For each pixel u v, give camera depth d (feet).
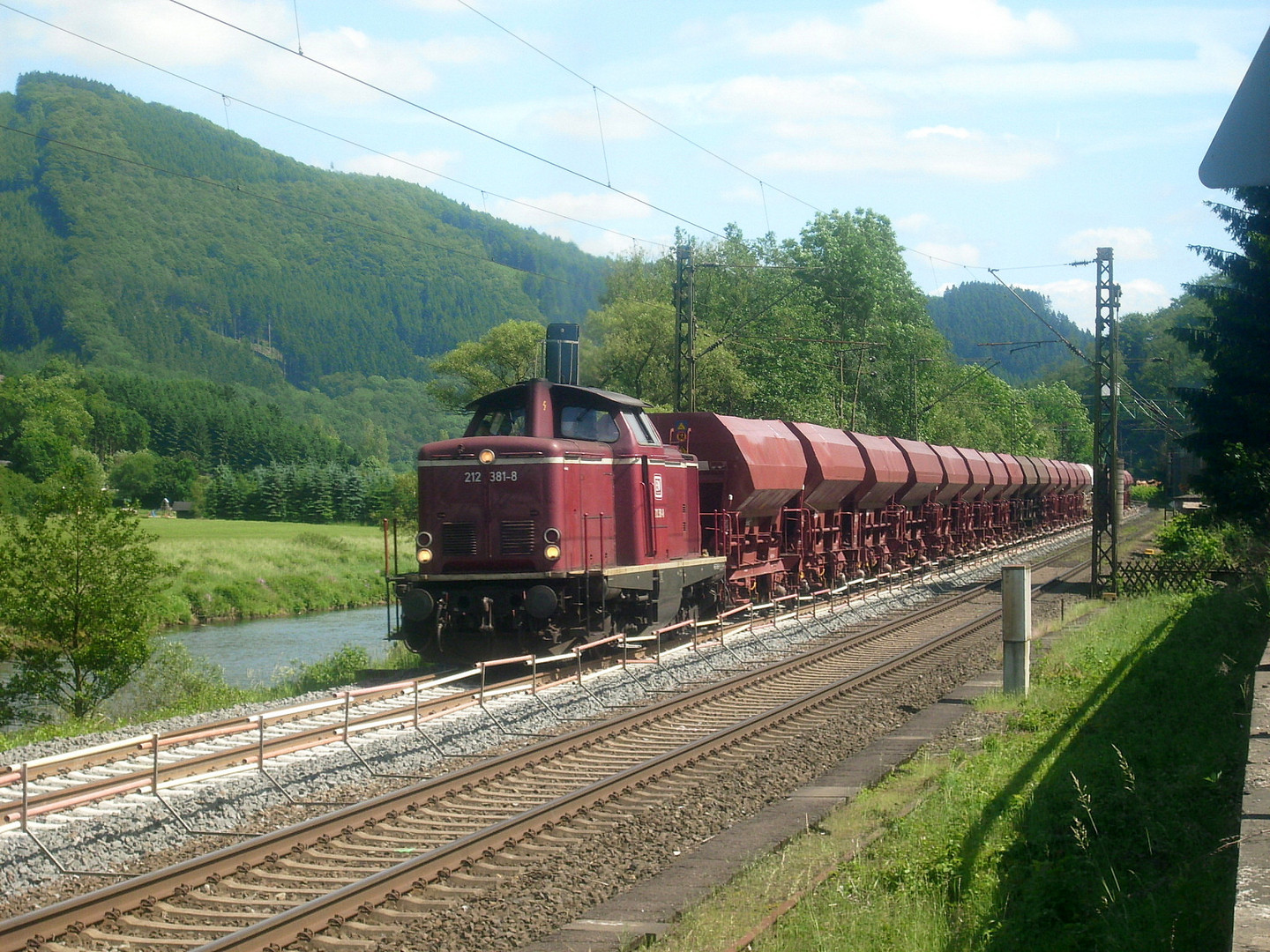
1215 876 24.49
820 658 68.23
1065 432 368.48
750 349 171.53
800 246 214.90
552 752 42.09
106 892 25.49
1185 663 52.31
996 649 70.64
